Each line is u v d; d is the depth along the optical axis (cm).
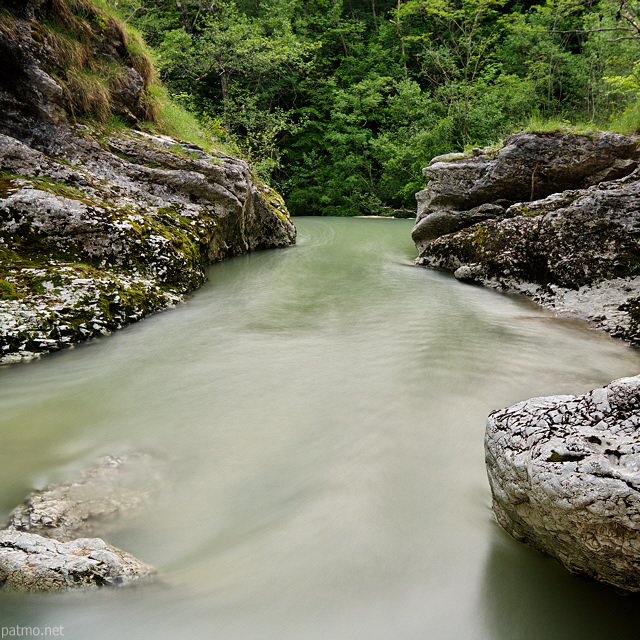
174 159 770
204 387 377
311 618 174
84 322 470
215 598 182
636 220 599
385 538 212
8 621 172
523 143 778
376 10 3123
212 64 2072
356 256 964
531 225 683
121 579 185
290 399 354
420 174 2256
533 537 192
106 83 805
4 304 441
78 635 167
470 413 329
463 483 251
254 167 1869
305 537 215
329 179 2550
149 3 2094
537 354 441
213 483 257
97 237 555
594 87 1984
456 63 2553
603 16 1912
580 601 177
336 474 262
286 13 2606
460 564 197
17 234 514
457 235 810
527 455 175
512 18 2398
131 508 237
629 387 182
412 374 395
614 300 557
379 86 2497
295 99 2736
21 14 668
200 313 565
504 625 171
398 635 168
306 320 548
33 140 644
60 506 233
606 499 148
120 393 367
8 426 316
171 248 632
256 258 912
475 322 541
